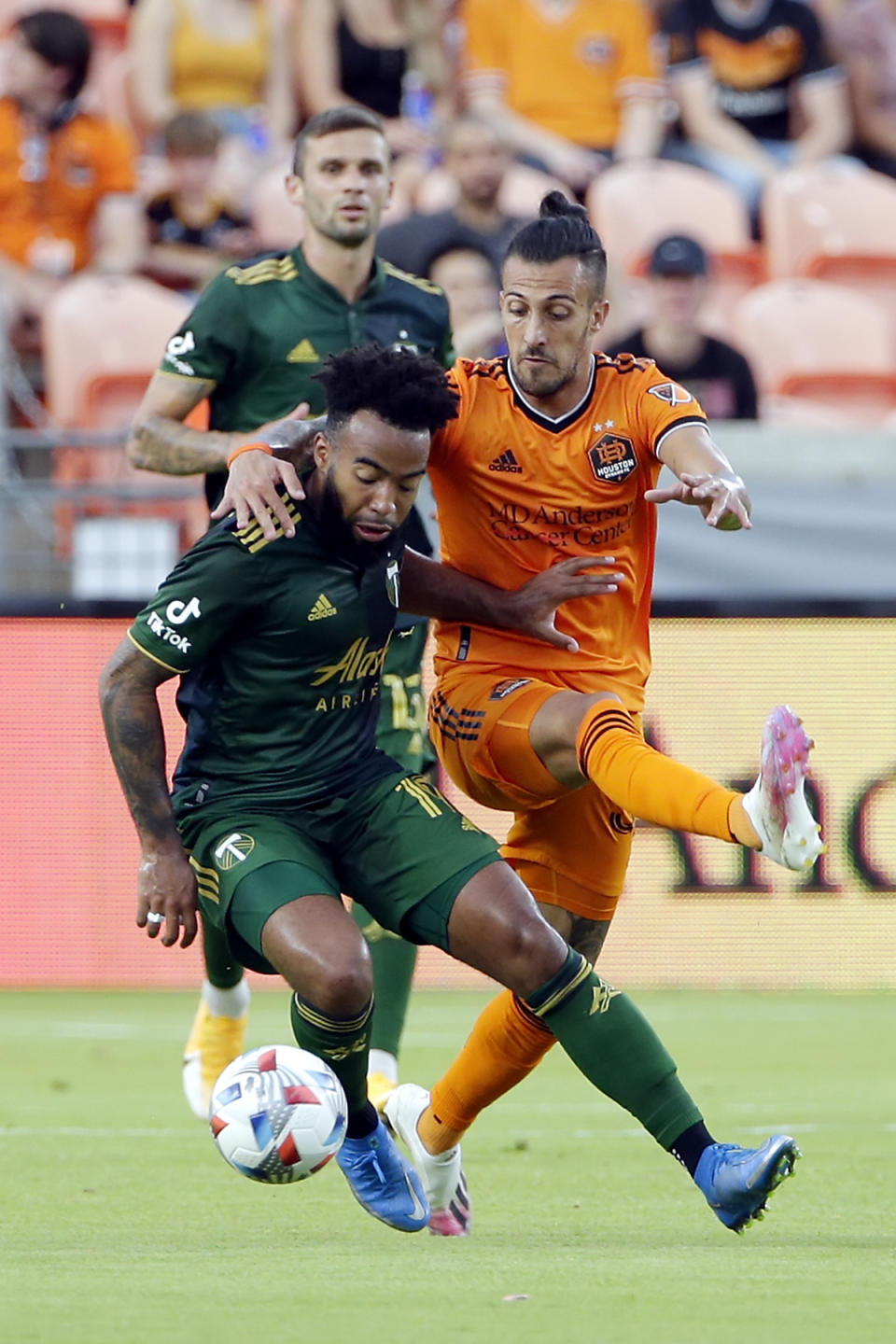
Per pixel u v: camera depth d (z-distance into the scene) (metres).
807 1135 20.89
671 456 15.18
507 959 13.80
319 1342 10.27
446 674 16.02
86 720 36.19
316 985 13.31
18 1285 12.30
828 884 36.59
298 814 14.35
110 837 36.53
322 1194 17.34
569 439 15.44
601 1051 13.94
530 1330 10.62
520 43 51.44
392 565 14.45
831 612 35.84
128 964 36.81
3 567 36.19
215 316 20.05
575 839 15.59
